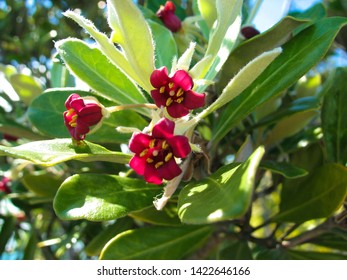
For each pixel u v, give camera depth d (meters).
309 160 0.17
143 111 0.14
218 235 0.21
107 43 0.12
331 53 0.32
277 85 0.14
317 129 0.20
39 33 0.33
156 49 0.16
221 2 0.12
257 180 0.19
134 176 0.17
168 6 0.17
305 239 0.18
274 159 0.20
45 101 0.16
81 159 0.12
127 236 0.16
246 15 0.20
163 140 0.12
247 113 0.14
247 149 0.15
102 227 0.22
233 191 0.10
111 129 0.15
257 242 0.18
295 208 0.16
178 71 0.12
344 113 0.17
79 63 0.14
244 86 0.12
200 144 0.14
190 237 0.16
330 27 0.14
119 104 0.14
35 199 0.23
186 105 0.12
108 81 0.15
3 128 0.20
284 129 0.18
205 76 0.14
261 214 0.34
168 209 0.16
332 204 0.15
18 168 0.22
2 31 0.35
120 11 0.11
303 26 0.16
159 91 0.12
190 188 0.12
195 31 0.18
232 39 0.13
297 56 0.14
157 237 0.16
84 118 0.12
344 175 0.15
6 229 0.25
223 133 0.14
